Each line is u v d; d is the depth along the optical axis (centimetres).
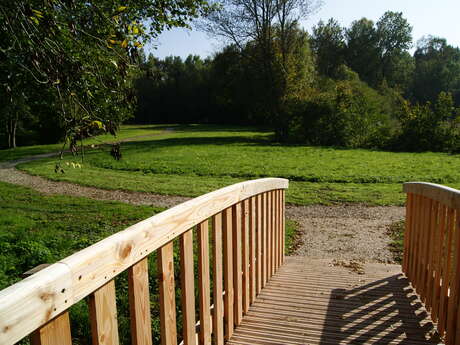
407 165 1616
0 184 1279
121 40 365
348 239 664
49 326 104
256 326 293
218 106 5909
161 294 172
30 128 3256
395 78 6144
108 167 1686
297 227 752
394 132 2539
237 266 285
